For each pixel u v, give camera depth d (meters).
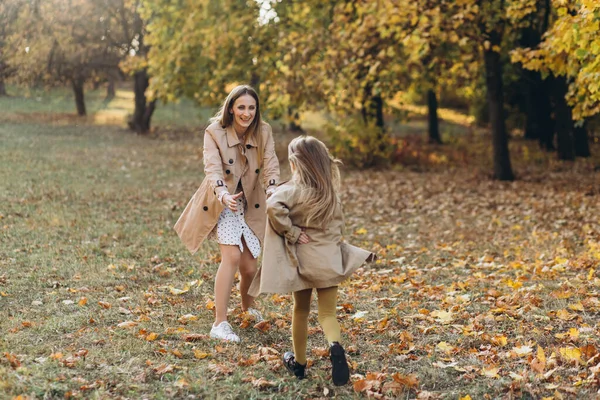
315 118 35.78
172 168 16.42
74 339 4.43
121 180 13.77
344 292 6.16
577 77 9.45
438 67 17.67
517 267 7.12
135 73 26.58
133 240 8.22
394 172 16.61
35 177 13.11
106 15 24.31
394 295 6.01
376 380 3.81
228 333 4.62
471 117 36.16
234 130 4.84
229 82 18.70
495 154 14.99
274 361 4.14
